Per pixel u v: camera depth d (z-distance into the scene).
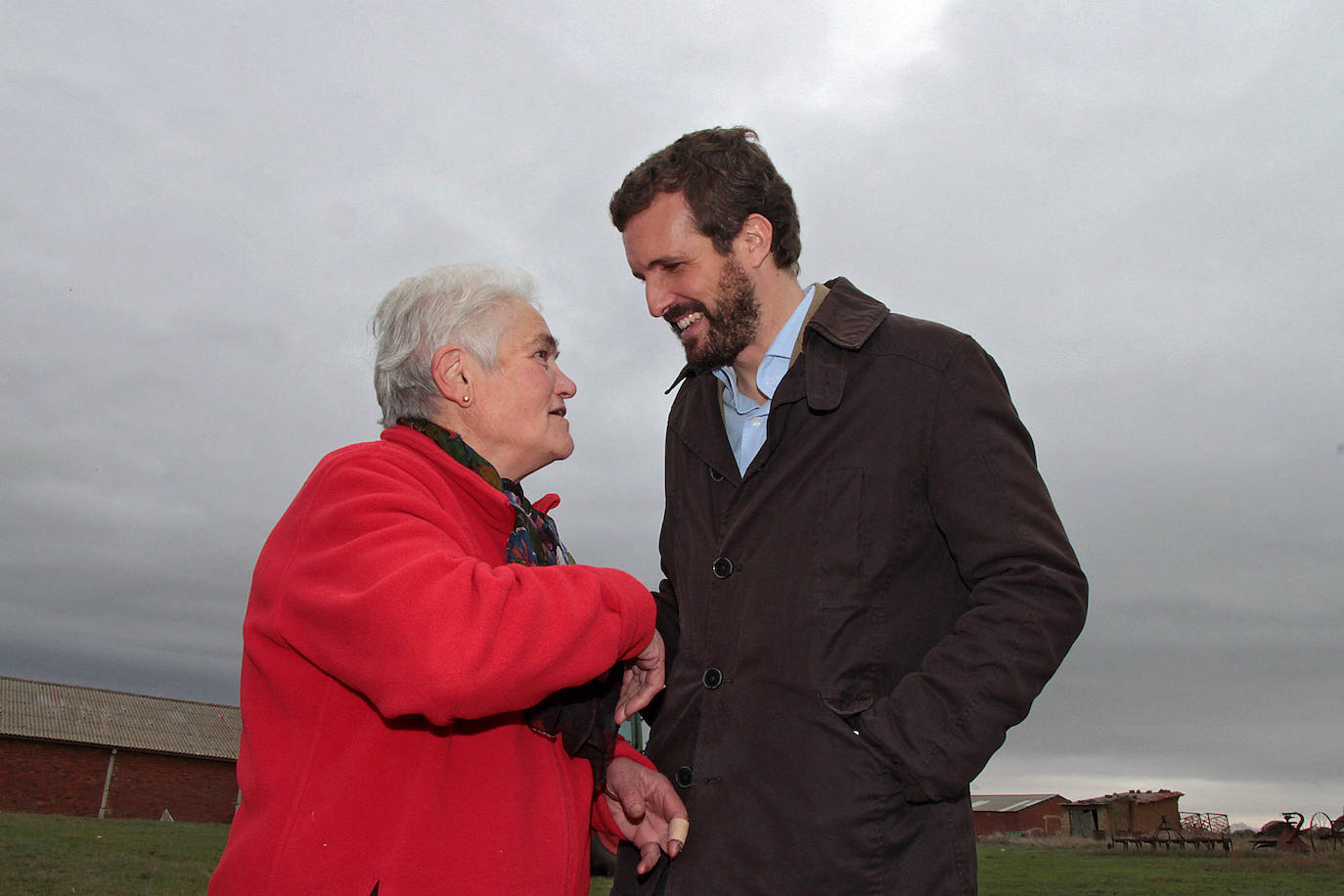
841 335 2.00
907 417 1.93
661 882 1.96
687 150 2.14
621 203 2.19
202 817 39.94
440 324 1.85
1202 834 23.27
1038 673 1.71
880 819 1.74
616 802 2.02
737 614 1.97
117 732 40.06
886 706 1.76
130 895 10.60
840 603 1.87
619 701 1.93
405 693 1.38
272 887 1.50
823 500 1.94
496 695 1.42
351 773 1.55
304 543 1.58
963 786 1.72
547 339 1.95
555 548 2.07
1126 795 33.56
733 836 1.82
